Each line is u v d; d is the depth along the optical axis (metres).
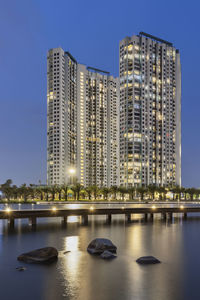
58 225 46.41
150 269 19.97
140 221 54.31
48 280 17.39
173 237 34.53
